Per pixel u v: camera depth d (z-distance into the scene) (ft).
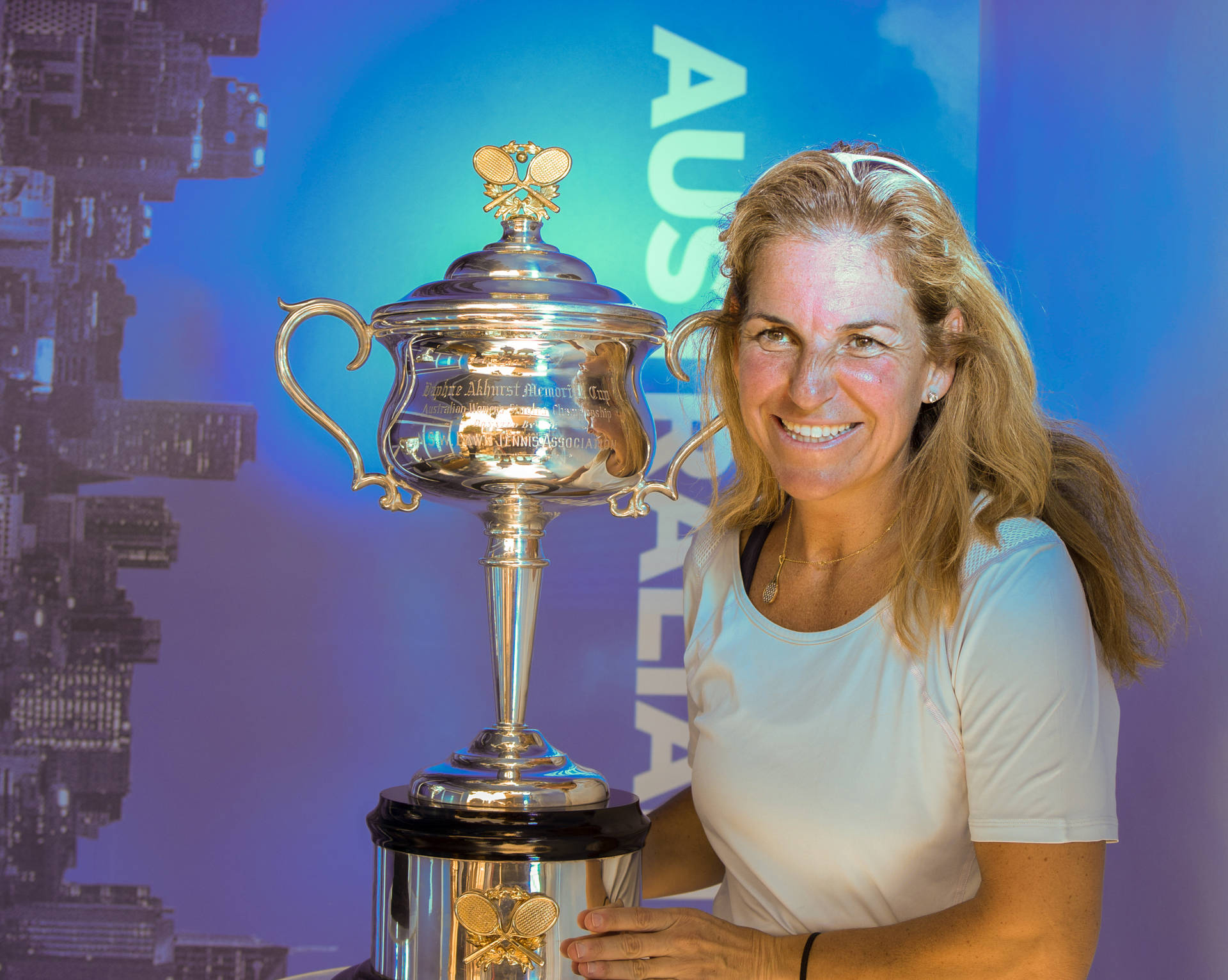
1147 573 3.06
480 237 5.78
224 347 5.71
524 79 5.78
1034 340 4.95
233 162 5.72
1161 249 3.74
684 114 5.81
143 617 5.68
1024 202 5.12
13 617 5.65
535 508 2.95
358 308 5.75
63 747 5.66
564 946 2.67
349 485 5.77
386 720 5.77
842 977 2.65
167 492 5.70
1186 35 3.62
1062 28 4.72
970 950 2.56
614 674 5.78
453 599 5.79
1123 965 3.99
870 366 2.70
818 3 5.80
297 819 5.74
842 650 2.90
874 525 3.00
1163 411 3.70
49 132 5.67
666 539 5.78
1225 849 3.25
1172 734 3.62
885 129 5.80
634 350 2.94
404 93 5.76
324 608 5.75
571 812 2.73
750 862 3.00
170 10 5.69
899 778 2.75
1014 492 2.79
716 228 5.80
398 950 2.75
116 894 5.66
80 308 5.68
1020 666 2.56
